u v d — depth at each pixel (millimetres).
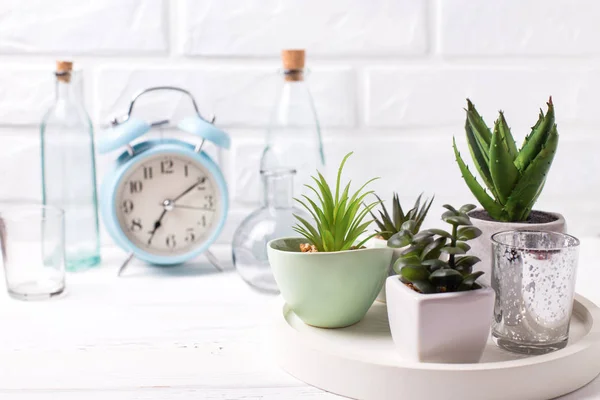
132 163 975
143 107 1158
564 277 652
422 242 645
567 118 1186
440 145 1182
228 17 1147
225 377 659
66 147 1061
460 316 605
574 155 1192
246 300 892
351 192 1185
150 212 995
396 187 1188
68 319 820
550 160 775
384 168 1183
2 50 1142
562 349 626
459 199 1190
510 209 800
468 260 657
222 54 1154
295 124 1111
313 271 702
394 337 652
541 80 1176
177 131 1166
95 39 1143
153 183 993
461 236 672
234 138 1173
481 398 585
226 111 1167
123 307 862
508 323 675
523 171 805
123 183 980
